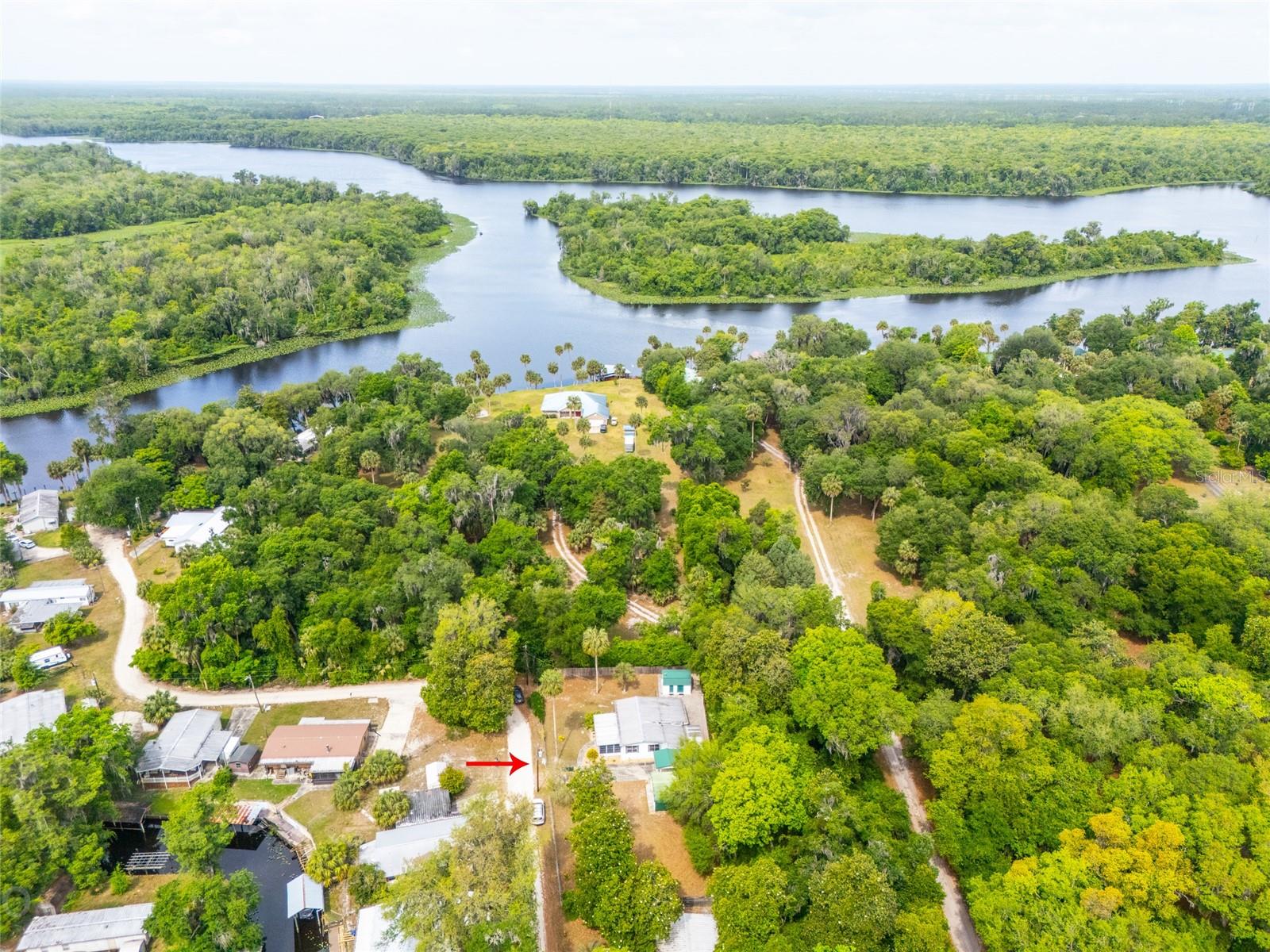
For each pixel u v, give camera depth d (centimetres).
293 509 15038
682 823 9400
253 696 11669
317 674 11881
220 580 12106
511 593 12650
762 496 17300
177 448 17900
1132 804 8656
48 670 12050
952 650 10750
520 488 15788
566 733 10856
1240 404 18712
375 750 10662
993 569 12750
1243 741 9281
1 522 15738
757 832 8556
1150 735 9619
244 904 8150
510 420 18825
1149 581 12694
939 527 13950
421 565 12675
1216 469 17912
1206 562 12438
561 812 9725
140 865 9244
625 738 10400
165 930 8031
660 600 13712
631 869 8312
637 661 11869
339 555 13250
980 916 7731
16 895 8388
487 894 7612
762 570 12950
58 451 19962
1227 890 7719
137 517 15650
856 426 17550
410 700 11619
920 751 9950
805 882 8112
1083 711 9656
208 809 9038
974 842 8688
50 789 8906
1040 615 12106
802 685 10381
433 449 18250
